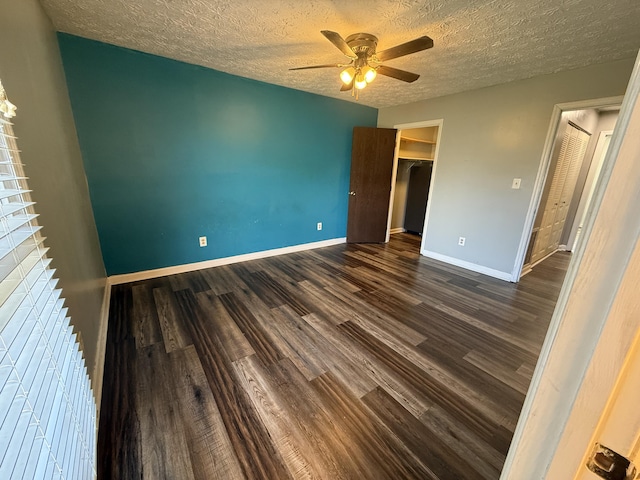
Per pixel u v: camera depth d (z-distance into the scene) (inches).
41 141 50.9
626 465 12.3
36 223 42.0
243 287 113.4
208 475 45.0
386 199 187.6
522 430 17.5
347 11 71.9
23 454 22.2
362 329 86.7
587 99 103.1
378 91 140.6
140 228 112.7
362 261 152.5
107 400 58.2
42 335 29.8
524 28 76.8
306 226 167.6
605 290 12.4
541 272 145.1
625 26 73.5
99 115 97.1
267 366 69.4
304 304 101.0
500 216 132.2
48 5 70.7
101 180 101.3
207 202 127.4
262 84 131.0
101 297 87.8
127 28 83.4
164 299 101.1
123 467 45.6
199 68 113.2
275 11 72.8
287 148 147.1
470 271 142.7
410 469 47.1
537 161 118.3
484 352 78.1
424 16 72.7
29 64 51.0
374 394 62.1
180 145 115.2
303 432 52.7
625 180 11.4
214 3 69.8
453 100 143.3
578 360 13.8
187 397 59.5
